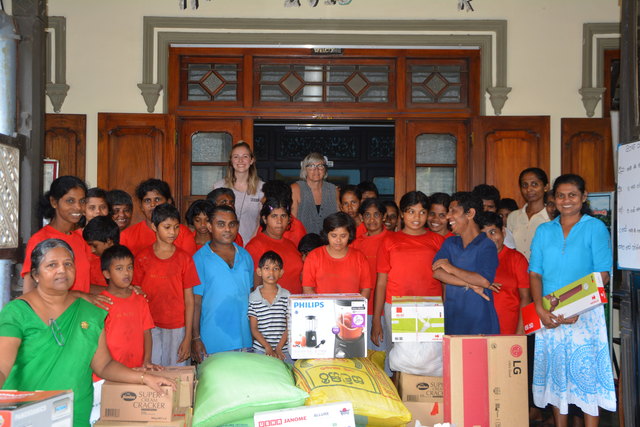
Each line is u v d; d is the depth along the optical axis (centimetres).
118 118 514
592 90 527
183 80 537
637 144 288
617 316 445
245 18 522
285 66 542
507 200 455
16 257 282
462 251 294
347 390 254
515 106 533
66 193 261
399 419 254
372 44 528
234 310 315
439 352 285
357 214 404
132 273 278
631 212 292
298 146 761
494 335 265
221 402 236
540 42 532
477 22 527
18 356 206
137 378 225
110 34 520
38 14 299
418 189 550
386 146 762
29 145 295
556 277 303
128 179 516
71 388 213
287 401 241
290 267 349
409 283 321
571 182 299
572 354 294
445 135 550
